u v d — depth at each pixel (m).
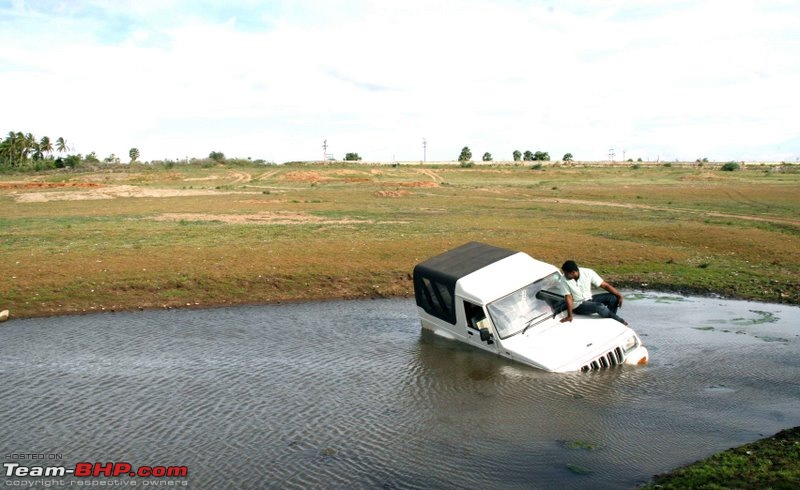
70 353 11.64
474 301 10.56
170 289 16.41
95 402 9.25
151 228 28.77
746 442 7.32
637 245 22.33
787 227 27.95
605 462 7.00
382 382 9.77
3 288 15.84
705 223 30.69
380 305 15.55
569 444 7.46
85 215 36.28
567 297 10.48
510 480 6.70
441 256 12.56
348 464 7.21
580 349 9.62
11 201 46.94
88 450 7.71
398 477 6.87
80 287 16.16
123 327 13.51
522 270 10.89
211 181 79.81
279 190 62.12
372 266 18.69
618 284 17.44
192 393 9.55
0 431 8.29
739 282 16.91
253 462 7.32
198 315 14.59
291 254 20.36
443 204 45.09
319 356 11.25
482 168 112.31
